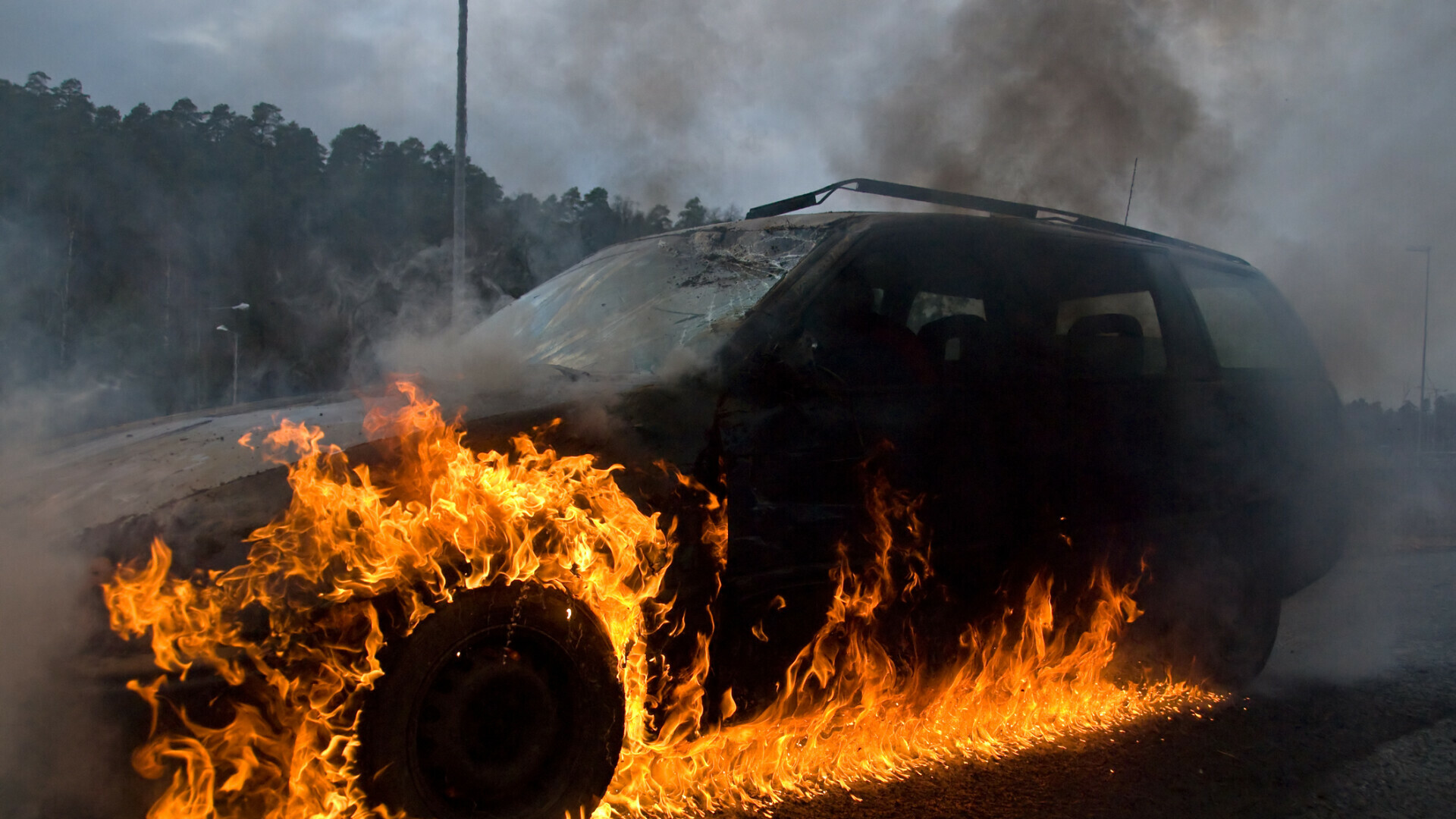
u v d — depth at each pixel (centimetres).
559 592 233
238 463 218
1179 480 371
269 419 250
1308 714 388
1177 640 390
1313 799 304
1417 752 347
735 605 258
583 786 235
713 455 256
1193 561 379
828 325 293
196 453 229
